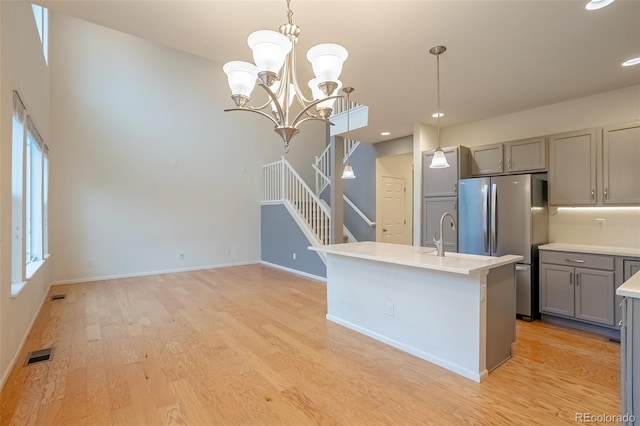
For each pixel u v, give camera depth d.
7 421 1.94
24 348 2.97
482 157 4.41
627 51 2.65
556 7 2.07
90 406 2.10
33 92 3.62
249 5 2.06
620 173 3.29
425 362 2.70
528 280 3.62
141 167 6.16
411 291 2.87
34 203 4.34
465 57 2.76
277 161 7.32
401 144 5.64
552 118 3.97
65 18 5.45
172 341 3.13
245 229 7.42
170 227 6.48
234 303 4.40
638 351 1.61
